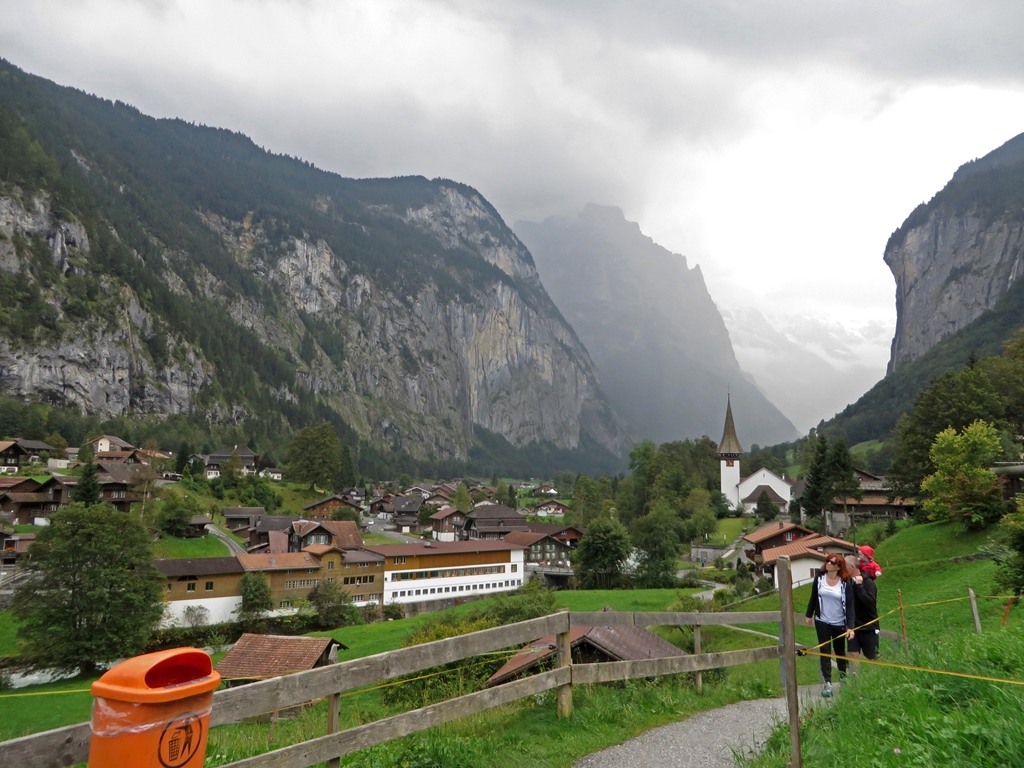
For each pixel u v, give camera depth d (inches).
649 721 405.1
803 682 747.4
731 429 5743.1
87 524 2198.6
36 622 2124.8
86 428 6737.2
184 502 3969.0
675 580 3368.6
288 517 4325.8
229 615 2923.2
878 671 391.2
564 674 374.6
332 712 257.4
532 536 4424.2
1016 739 228.5
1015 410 2864.2
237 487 5349.4
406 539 5246.1
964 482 1959.9
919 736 259.3
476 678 711.1
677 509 5064.0
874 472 6176.2
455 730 373.7
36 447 5012.3
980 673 311.1
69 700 1638.8
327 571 3233.3
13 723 1405.0
